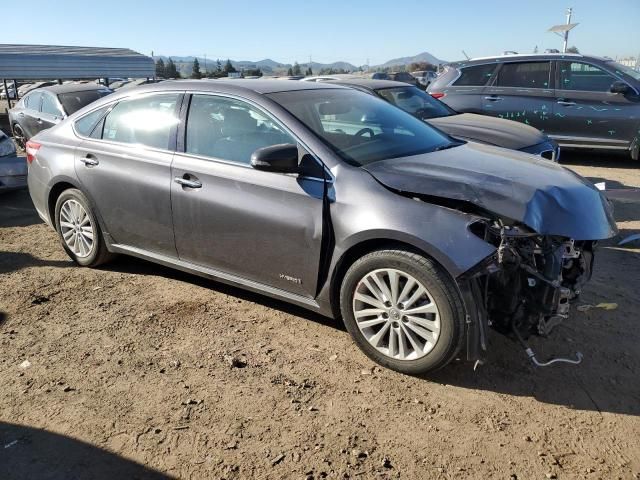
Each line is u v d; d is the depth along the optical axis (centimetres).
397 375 328
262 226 362
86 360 346
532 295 309
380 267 319
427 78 3488
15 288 456
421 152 387
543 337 338
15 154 775
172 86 429
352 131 385
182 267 425
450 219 300
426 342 314
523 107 978
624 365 336
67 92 1086
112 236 465
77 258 500
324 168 343
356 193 327
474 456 262
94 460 260
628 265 496
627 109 909
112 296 439
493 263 294
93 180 458
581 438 273
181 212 404
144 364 341
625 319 393
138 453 264
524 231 300
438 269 300
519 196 303
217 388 316
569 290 310
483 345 303
